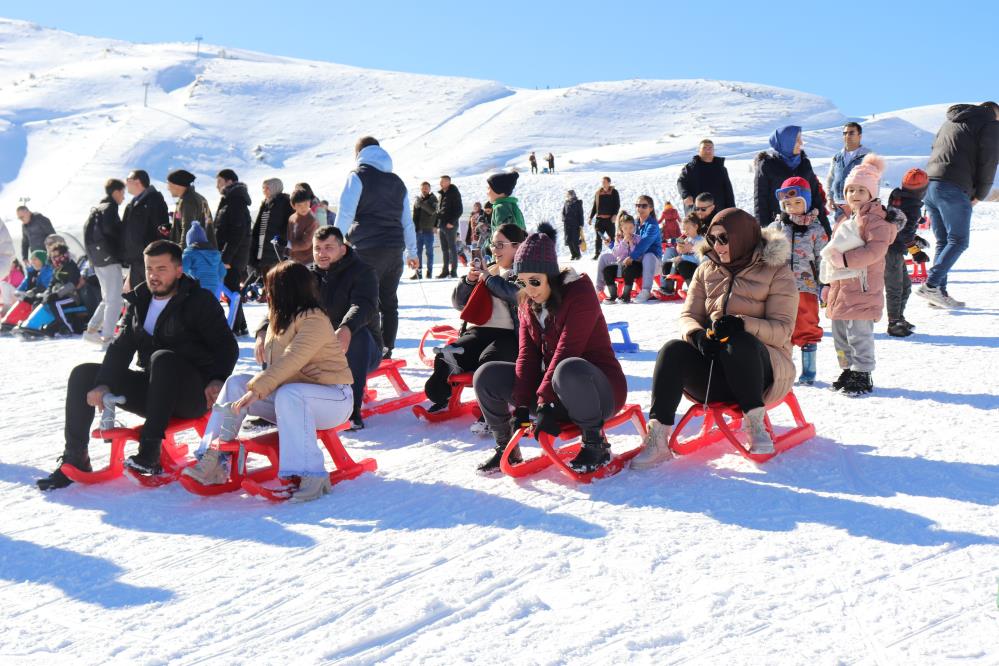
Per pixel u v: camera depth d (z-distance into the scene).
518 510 4.20
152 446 4.72
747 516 3.99
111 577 3.65
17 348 10.26
